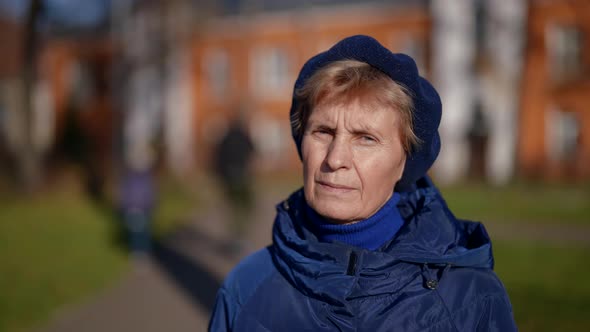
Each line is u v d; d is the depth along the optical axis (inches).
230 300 51.6
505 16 796.0
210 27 985.5
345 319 45.3
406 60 46.8
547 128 769.6
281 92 989.2
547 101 768.9
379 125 46.4
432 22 861.2
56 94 1132.5
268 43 992.2
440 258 45.2
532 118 777.6
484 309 45.3
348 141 47.1
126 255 295.0
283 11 983.0
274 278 50.4
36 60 535.8
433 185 53.2
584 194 564.1
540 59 769.6
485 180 753.0
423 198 50.6
